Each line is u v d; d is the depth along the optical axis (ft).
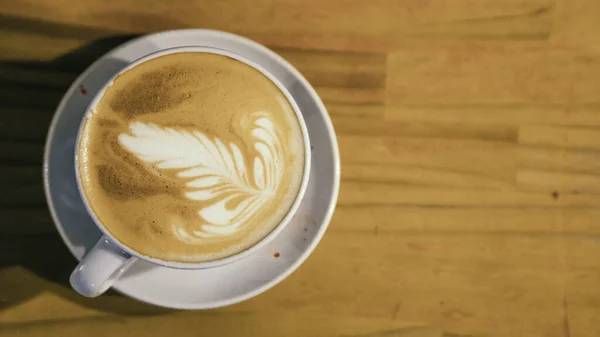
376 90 1.56
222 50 1.44
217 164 1.44
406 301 1.57
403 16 1.56
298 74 1.49
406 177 1.57
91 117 1.41
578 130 1.59
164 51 1.43
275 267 1.49
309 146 1.46
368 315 1.56
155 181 1.42
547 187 1.59
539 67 1.58
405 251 1.57
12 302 1.49
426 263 1.57
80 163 1.40
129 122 1.42
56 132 1.44
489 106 1.58
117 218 1.41
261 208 1.44
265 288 1.48
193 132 1.43
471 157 1.58
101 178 1.41
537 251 1.59
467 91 1.57
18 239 1.49
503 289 1.58
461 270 1.58
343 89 1.55
